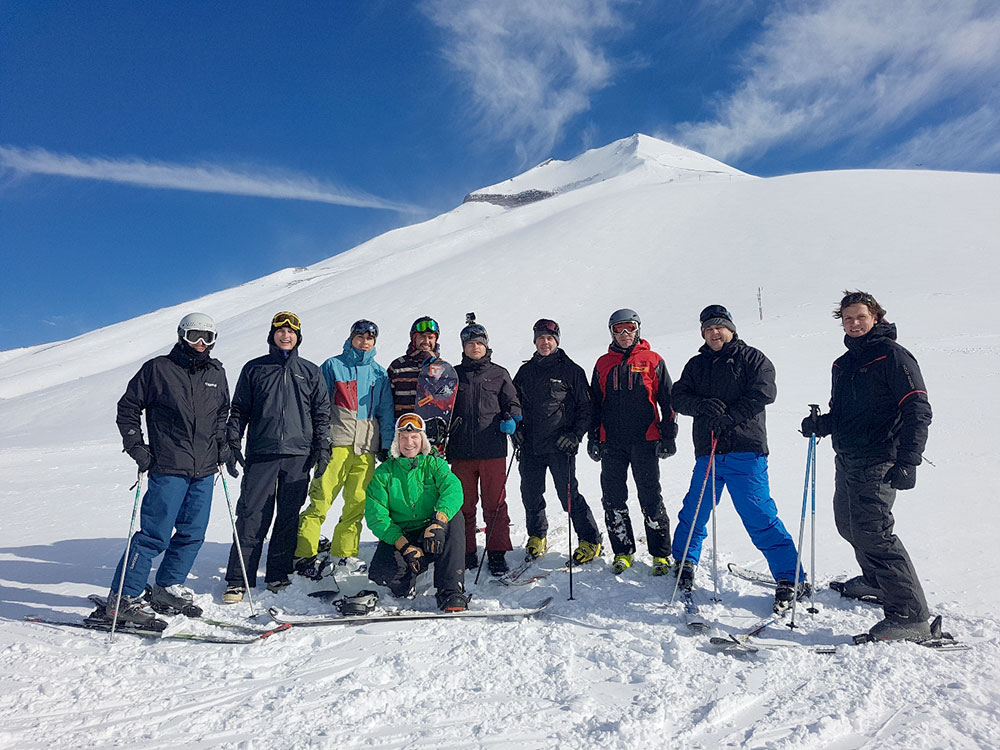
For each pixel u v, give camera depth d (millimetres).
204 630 3613
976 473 6523
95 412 34031
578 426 4707
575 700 2799
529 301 42125
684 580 4168
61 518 6965
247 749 2455
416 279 52656
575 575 4547
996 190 46625
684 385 4375
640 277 43750
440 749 2438
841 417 3605
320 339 41875
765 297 33688
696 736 2506
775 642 3326
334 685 2967
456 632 3607
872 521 3375
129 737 2561
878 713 2631
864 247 39062
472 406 4816
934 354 15789
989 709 2615
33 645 3426
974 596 3730
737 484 4098
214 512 6965
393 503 4223
